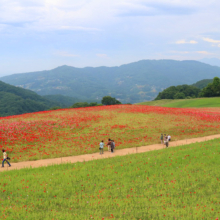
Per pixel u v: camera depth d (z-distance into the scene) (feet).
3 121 143.64
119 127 138.82
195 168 69.21
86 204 49.65
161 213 44.55
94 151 102.58
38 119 150.10
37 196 54.29
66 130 132.26
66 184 60.44
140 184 59.57
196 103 346.54
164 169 70.18
